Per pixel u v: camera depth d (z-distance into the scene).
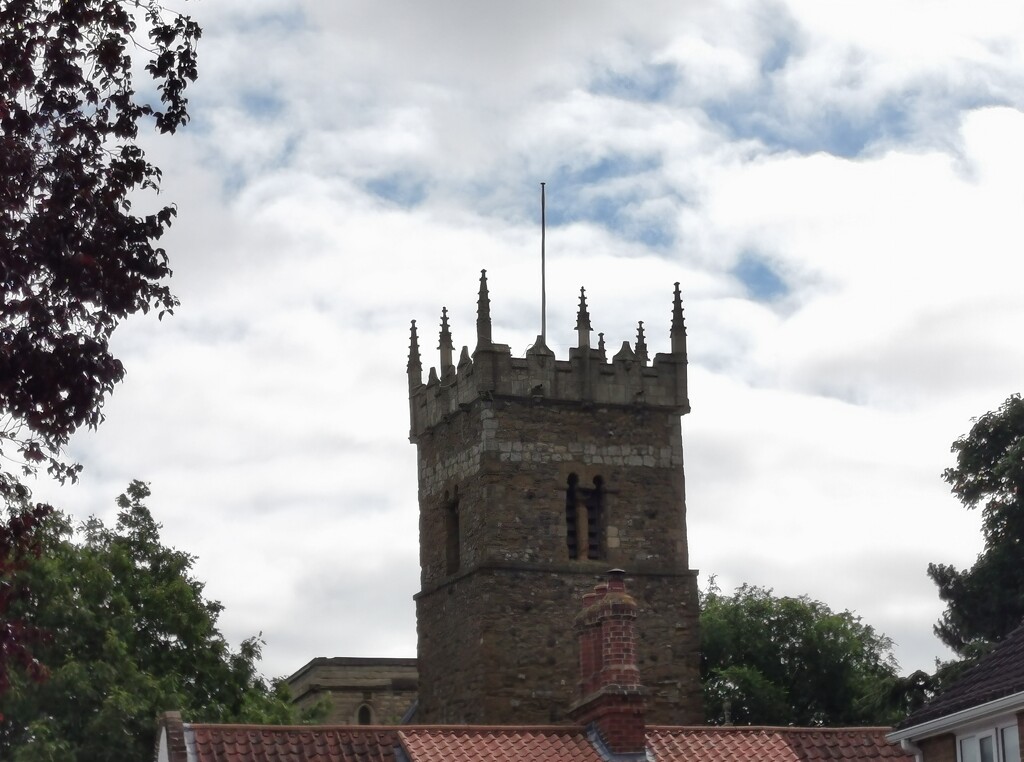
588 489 83.38
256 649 91.75
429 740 56.84
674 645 82.94
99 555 89.00
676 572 83.69
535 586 81.62
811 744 59.19
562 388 83.56
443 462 85.50
